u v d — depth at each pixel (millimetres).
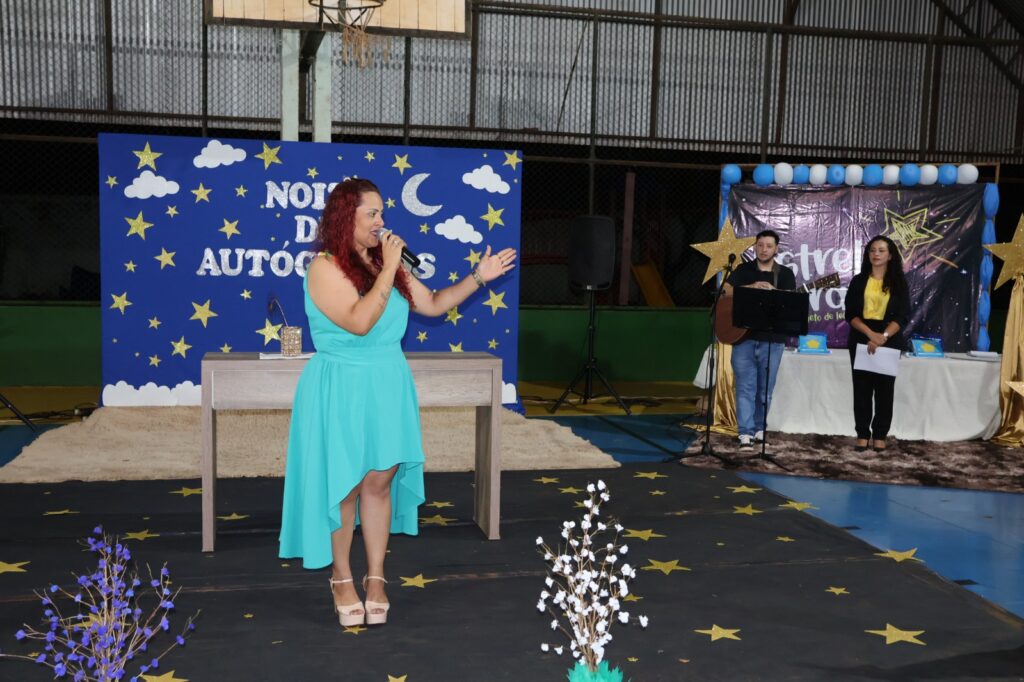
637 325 10195
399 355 3438
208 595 3744
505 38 9383
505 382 7637
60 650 3166
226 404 4176
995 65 10133
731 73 9875
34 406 8047
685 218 10969
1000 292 10898
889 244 6570
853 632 3488
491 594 3816
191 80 8961
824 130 10062
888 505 5387
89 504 5020
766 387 6438
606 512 5090
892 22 10109
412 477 3734
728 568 4199
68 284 9867
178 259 7055
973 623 3594
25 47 8703
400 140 9508
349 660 3170
